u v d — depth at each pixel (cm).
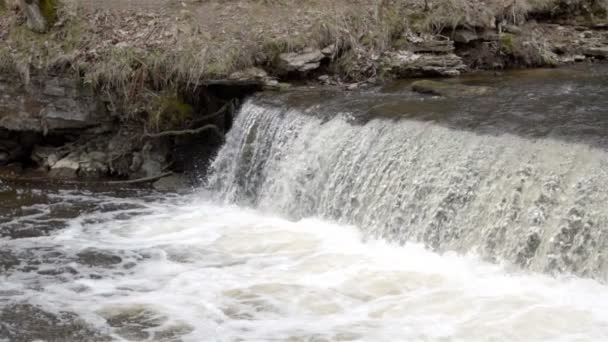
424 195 1039
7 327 846
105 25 1492
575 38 1675
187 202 1298
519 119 1077
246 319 858
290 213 1209
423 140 1069
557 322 796
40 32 1467
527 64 1584
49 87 1421
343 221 1139
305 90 1405
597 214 862
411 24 1584
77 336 827
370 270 966
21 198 1296
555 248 885
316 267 989
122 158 1436
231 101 1426
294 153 1232
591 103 1166
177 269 999
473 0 1653
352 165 1145
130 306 894
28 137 1459
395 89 1382
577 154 912
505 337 780
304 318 856
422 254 1005
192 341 812
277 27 1527
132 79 1419
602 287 841
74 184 1377
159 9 1558
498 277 910
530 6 1683
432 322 826
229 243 1090
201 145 1444
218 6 1594
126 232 1142
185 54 1426
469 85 1364
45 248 1074
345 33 1523
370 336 806
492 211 958
